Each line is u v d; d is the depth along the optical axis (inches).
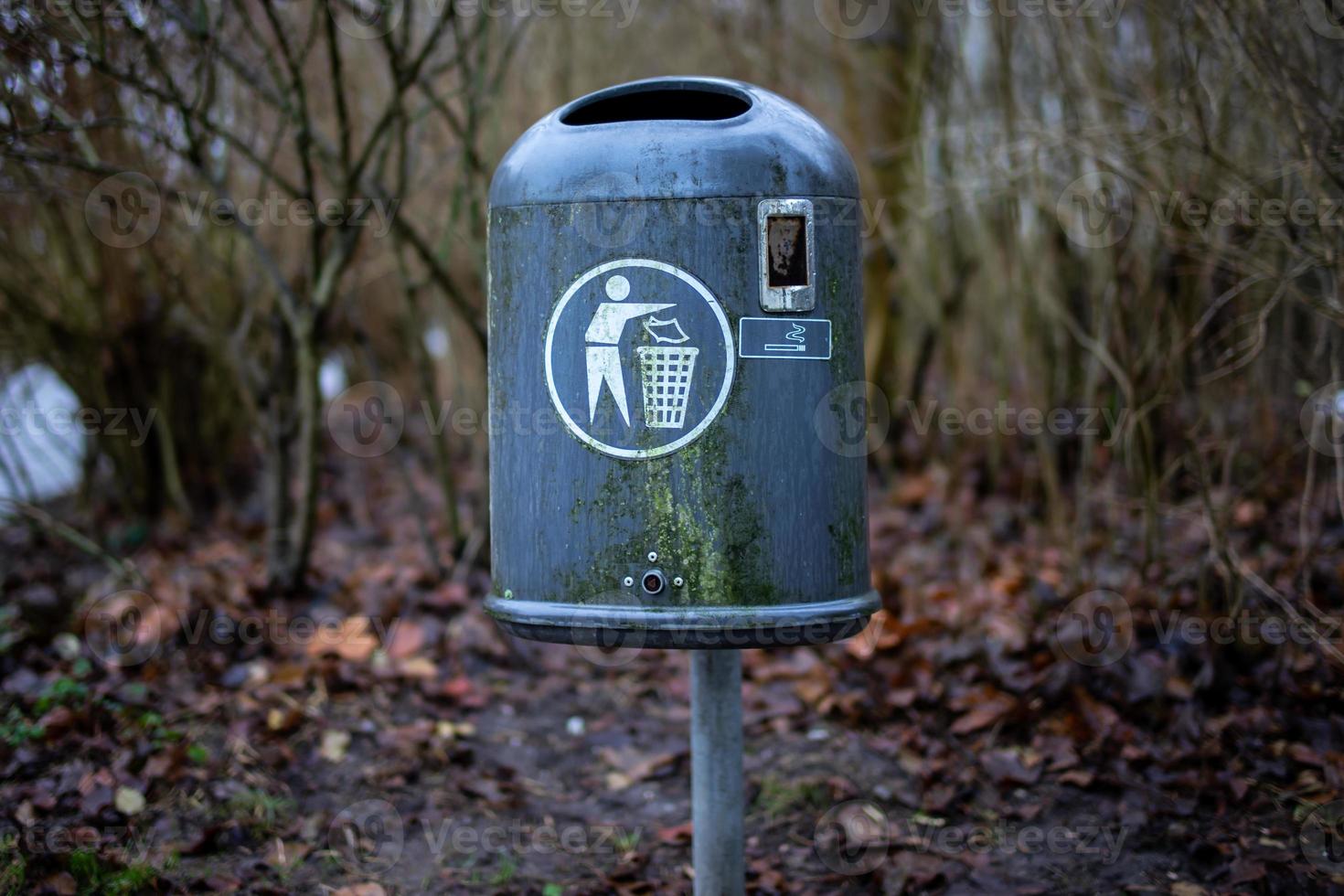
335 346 233.1
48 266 173.8
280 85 136.4
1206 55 132.3
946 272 193.8
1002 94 165.0
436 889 102.5
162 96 125.0
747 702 132.5
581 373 81.8
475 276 206.7
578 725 130.8
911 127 186.7
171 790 109.2
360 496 212.4
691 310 80.4
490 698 134.6
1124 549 153.8
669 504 80.8
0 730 111.9
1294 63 124.3
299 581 153.0
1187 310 145.0
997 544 166.4
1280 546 144.3
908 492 188.2
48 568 164.1
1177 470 155.3
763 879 103.1
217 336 172.1
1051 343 170.1
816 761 121.0
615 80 207.8
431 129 179.8
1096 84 146.8
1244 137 139.2
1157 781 111.4
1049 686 124.4
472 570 161.2
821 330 82.9
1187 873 100.7
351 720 125.9
